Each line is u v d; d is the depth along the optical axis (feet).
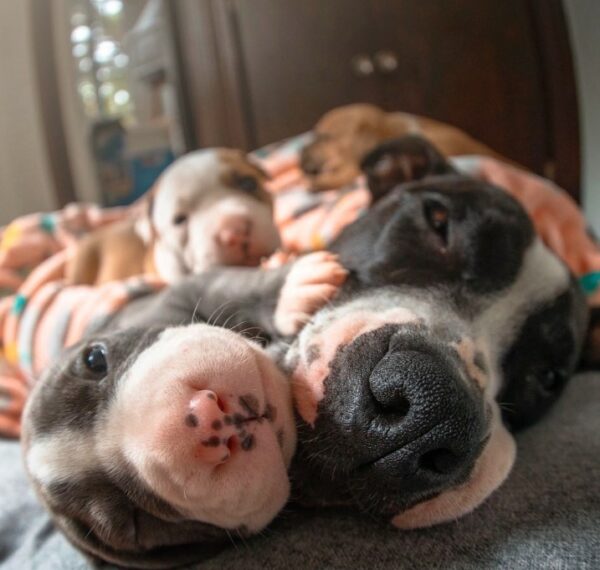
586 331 0.85
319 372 0.56
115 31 2.00
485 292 0.68
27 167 2.34
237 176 1.28
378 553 0.51
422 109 2.01
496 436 0.59
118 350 0.62
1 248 1.45
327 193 1.38
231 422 0.49
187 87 1.95
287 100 1.96
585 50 1.98
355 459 0.52
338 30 1.95
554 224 1.12
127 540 0.55
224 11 1.90
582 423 0.70
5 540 0.70
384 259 0.72
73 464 0.55
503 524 0.52
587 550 0.46
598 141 2.00
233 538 0.57
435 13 1.96
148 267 1.33
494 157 1.50
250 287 0.73
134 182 2.06
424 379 0.49
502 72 2.00
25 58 2.25
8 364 1.14
